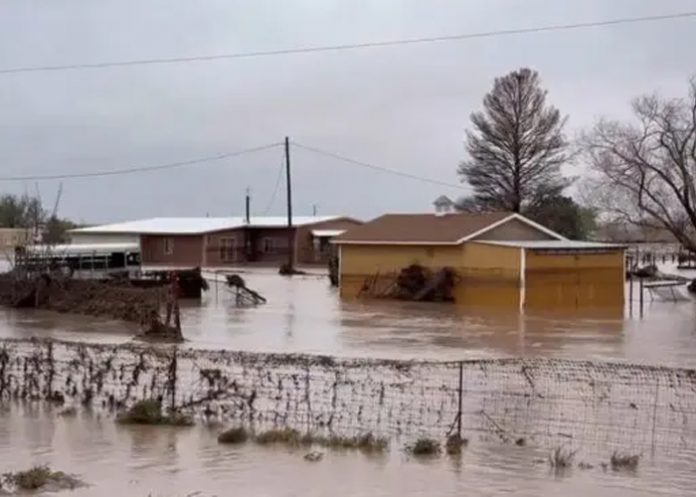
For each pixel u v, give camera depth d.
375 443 13.02
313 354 22.97
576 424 14.16
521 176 75.38
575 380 17.42
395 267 45.56
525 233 47.41
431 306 41.09
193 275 43.84
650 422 14.30
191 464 12.10
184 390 15.77
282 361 17.42
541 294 41.75
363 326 31.75
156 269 62.47
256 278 60.41
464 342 27.11
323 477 11.51
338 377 15.73
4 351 16.75
